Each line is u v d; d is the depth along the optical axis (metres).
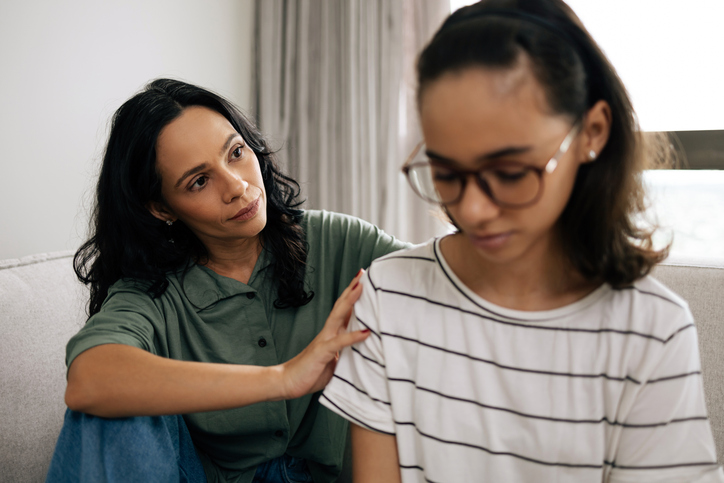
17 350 1.04
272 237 1.07
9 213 1.48
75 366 0.81
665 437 0.61
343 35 2.00
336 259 1.16
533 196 0.52
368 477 0.74
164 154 0.94
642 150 0.63
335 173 2.09
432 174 0.57
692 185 1.81
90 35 1.62
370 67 1.98
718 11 1.72
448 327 0.70
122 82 1.72
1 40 1.44
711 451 0.60
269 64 2.09
